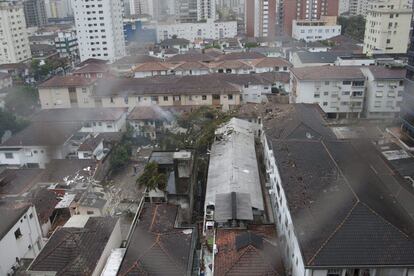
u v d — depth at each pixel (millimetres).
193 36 138875
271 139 39938
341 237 22406
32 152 48688
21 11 117125
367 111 62250
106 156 47344
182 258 27297
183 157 36094
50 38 138875
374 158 37312
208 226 30828
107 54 111812
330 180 28172
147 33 135500
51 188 40562
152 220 31891
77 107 67875
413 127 50312
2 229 28438
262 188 39375
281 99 68688
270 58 87812
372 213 23594
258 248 25469
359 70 62281
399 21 85125
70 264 27125
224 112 59156
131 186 44500
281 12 129375
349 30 131625
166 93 67000
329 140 36969
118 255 28812
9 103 71000
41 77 100375
